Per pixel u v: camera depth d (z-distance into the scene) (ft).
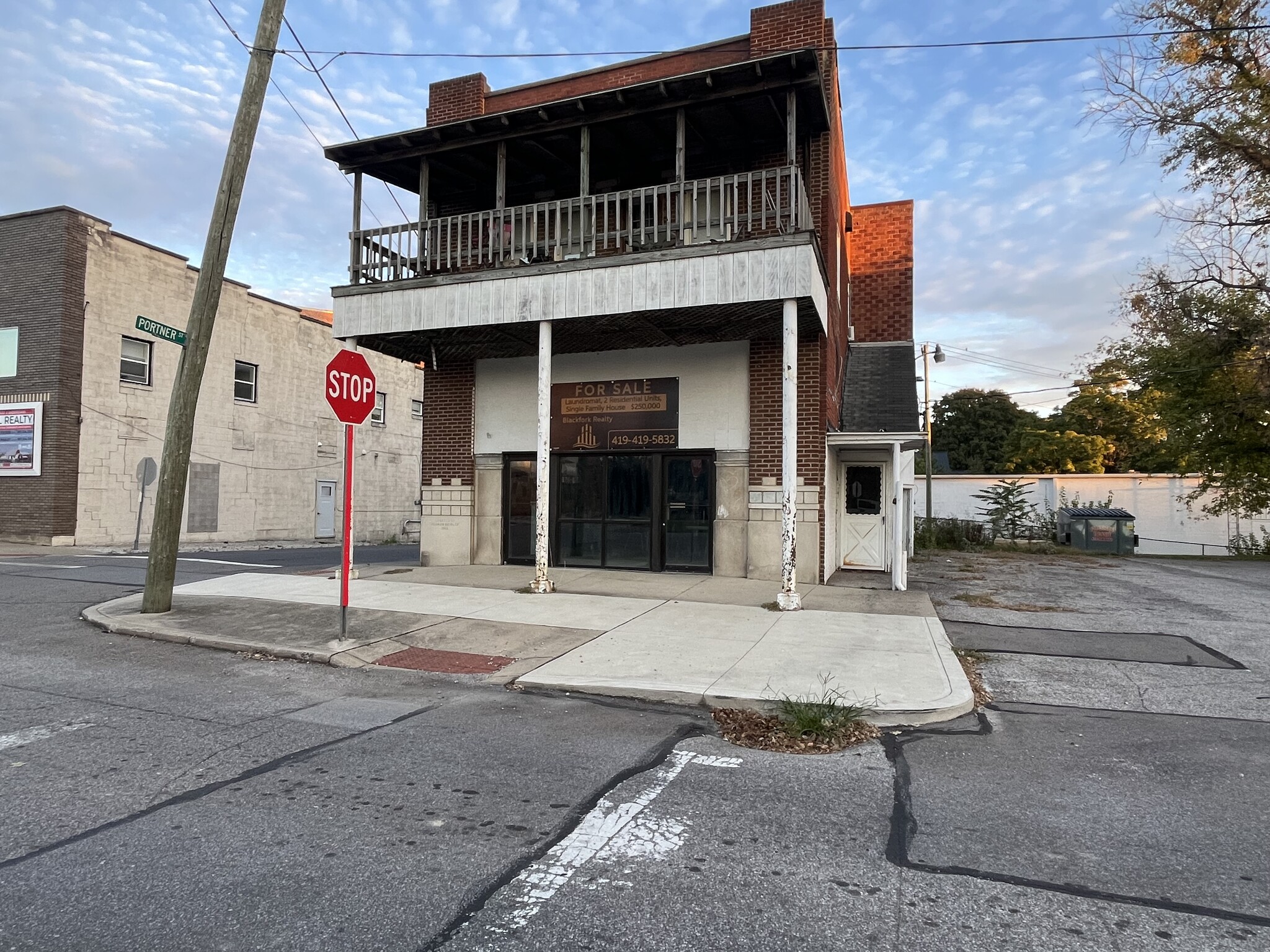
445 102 49.21
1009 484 95.50
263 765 15.48
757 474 41.24
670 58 43.93
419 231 41.39
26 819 12.81
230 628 28.25
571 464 45.83
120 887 10.62
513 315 38.34
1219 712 20.39
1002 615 34.45
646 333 40.88
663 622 29.99
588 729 18.31
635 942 9.46
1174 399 85.46
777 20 40.88
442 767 15.57
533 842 12.27
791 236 33.50
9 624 29.84
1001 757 16.83
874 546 49.11
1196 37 66.28
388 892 10.59
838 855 11.95
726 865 11.57
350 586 38.52
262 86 31.45
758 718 19.30
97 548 65.82
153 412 73.97
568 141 40.70
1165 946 9.52
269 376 88.22
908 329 63.16
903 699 19.99
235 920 9.80
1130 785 15.17
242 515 84.43
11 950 9.05
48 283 66.69
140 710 19.22
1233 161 68.54
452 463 48.29
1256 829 13.15
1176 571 58.18
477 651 25.71
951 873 11.43
